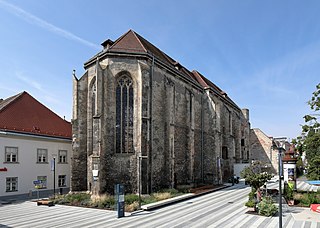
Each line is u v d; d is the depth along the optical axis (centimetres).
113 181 2519
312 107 2234
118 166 2542
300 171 5278
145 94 2595
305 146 2262
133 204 1959
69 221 1582
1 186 2656
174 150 3108
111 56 2670
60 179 3347
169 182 2866
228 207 1992
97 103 2491
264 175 1891
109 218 1650
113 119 2602
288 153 2462
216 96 4278
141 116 2547
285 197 2083
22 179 2866
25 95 3491
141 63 2642
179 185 3159
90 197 2309
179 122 3303
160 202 2052
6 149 2747
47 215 1764
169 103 2992
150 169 2602
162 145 2888
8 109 3080
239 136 5225
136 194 2414
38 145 3102
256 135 6081
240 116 5650
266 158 5897
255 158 5997
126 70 2672
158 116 2853
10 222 1575
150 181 2573
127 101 2684
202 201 2286
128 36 3055
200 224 1479
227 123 4612
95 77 2769
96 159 2389
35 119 3309
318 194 2150
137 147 2564
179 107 3328
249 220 1567
